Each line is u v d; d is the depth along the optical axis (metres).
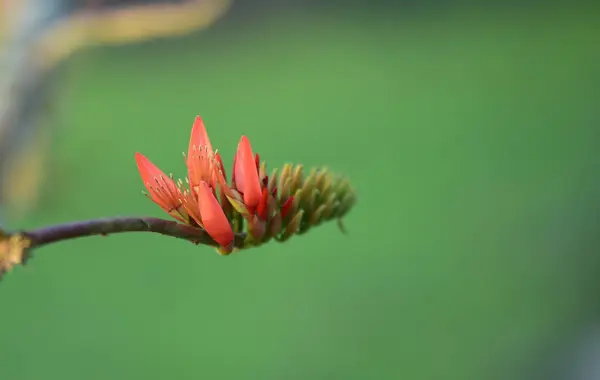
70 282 3.22
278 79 5.35
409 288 3.19
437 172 4.08
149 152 4.19
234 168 0.97
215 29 5.80
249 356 2.82
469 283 3.24
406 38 6.07
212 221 0.93
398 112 4.82
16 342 2.89
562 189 3.81
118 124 4.54
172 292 3.14
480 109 4.83
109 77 5.21
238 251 0.97
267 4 6.01
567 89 4.99
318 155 4.21
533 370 2.80
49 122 3.07
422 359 2.87
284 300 3.12
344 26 6.23
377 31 6.21
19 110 2.69
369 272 3.31
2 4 2.69
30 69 2.71
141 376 2.75
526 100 4.95
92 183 3.78
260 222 0.96
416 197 3.84
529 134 4.47
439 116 4.76
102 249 3.45
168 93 5.09
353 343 2.89
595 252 3.29
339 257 3.40
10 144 2.67
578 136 4.43
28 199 3.15
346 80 5.34
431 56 5.72
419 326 3.02
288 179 0.99
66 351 2.87
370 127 4.57
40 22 2.72
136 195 3.65
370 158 4.22
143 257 3.38
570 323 2.96
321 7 6.29
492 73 5.38
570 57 5.50
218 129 4.57
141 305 3.10
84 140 4.28
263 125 4.63
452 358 2.83
